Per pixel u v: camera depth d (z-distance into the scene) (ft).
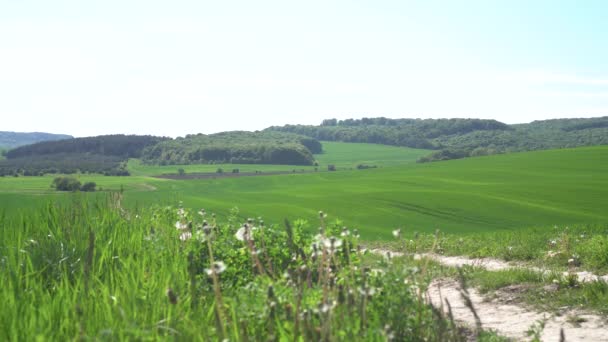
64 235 25.32
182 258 23.49
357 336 13.07
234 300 15.37
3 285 16.60
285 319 14.24
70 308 14.71
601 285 31.63
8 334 13.21
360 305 13.92
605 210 190.60
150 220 35.06
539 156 402.11
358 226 171.32
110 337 12.58
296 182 370.32
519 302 31.96
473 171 349.20
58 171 553.64
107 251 22.09
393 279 15.84
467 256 59.06
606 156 373.20
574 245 54.60
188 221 30.25
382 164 623.36
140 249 23.90
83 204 32.68
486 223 175.52
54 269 20.66
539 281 36.04
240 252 23.99
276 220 182.91
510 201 212.64
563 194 228.02
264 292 15.31
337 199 235.20
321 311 12.22
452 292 36.83
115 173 532.73
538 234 76.43
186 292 18.24
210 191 331.98
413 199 223.71
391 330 13.80
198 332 13.44
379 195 238.27
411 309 16.02
